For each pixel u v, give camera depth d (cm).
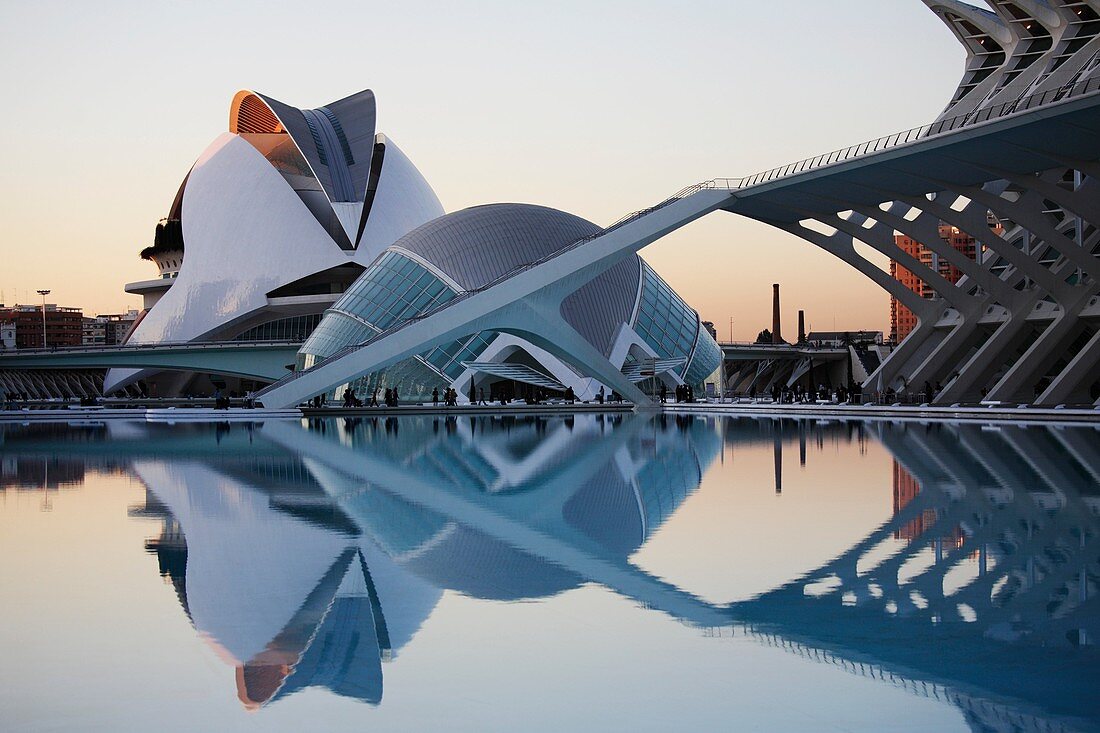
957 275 14562
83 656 753
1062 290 4169
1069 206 3859
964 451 2339
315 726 607
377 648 771
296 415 4875
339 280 9069
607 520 1395
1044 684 680
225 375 9144
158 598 938
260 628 832
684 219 4894
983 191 4144
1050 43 4891
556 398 6134
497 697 657
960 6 5094
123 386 9300
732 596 932
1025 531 1256
